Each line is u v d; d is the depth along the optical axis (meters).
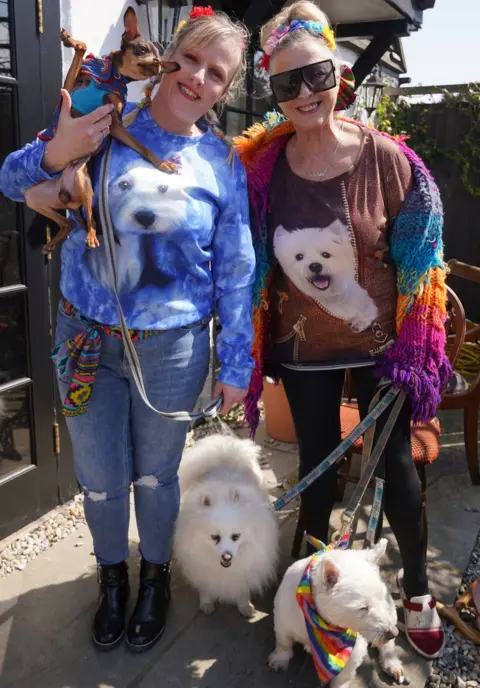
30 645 2.15
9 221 2.55
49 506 2.94
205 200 1.76
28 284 2.65
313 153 1.96
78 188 1.55
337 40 4.77
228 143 1.87
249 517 2.20
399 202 1.97
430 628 2.14
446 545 2.79
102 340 1.85
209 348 2.03
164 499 2.16
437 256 2.02
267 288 2.20
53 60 2.59
